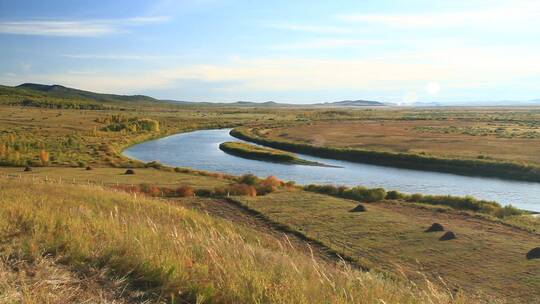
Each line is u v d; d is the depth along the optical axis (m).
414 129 106.00
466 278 16.91
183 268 7.38
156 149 77.50
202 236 11.07
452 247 20.84
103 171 44.97
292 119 158.12
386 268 17.84
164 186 35.41
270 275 7.50
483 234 23.25
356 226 24.41
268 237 21.52
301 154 72.56
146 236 9.52
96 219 11.78
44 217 10.44
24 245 7.96
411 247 20.81
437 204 33.41
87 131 96.50
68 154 60.94
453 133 92.44
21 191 19.67
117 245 8.36
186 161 63.06
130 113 180.50
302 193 34.34
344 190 36.12
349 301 6.98
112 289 6.47
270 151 69.56
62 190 23.45
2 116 128.75
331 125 122.75
